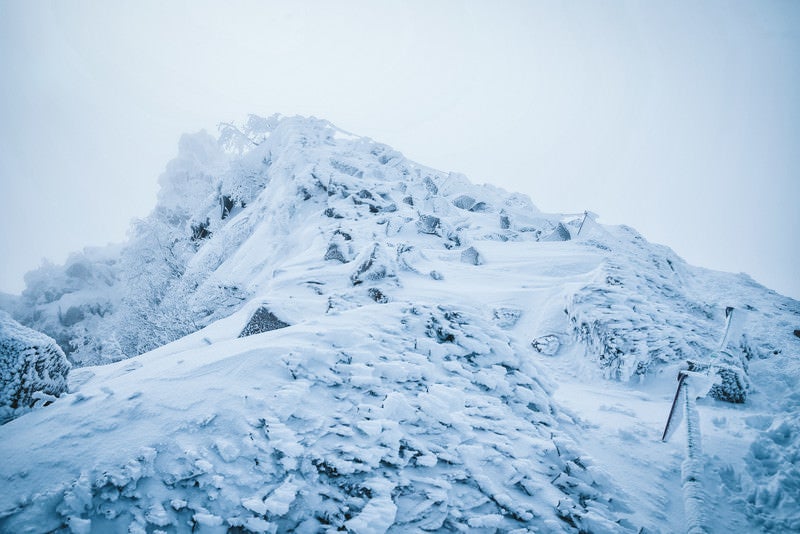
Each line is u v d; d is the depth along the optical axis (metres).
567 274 13.92
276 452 3.44
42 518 2.77
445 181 34.19
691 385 5.50
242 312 11.90
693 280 19.56
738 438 5.52
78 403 3.80
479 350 5.86
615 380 8.18
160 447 3.30
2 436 3.42
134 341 19.14
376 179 27.02
